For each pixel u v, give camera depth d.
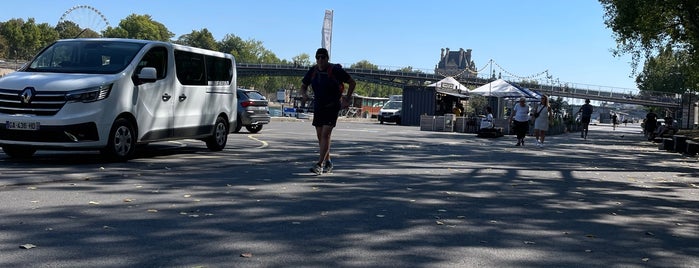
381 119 43.06
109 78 9.29
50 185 7.11
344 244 4.81
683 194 8.80
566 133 36.53
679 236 5.73
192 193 6.89
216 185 7.58
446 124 30.31
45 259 4.04
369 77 116.06
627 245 5.25
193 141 15.01
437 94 40.34
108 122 9.16
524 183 9.20
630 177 10.91
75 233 4.78
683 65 33.16
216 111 12.12
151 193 6.80
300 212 6.03
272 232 5.11
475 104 43.75
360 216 5.97
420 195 7.49
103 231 4.88
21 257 4.06
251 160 10.80
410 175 9.58
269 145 14.72
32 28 124.38
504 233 5.50
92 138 8.98
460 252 4.73
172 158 10.72
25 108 8.76
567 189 8.74
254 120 20.28
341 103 9.02
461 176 9.76
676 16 26.91
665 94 90.25
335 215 5.96
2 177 7.50
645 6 24.88
